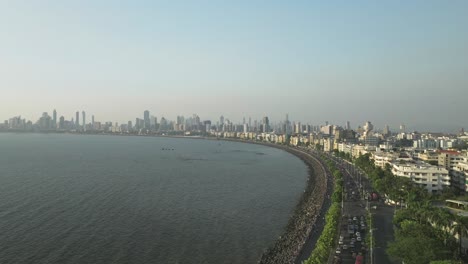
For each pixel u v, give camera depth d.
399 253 124.50
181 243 171.12
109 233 180.38
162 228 191.00
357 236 160.88
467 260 130.88
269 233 188.75
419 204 169.50
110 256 153.62
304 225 192.50
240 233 187.62
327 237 142.62
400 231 144.88
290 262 143.50
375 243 155.62
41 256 151.12
